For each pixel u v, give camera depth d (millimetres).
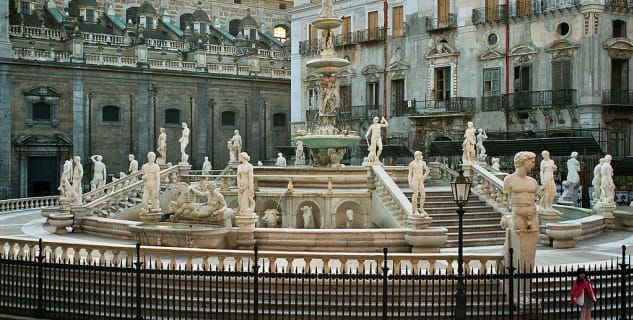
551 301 17969
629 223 30188
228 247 23812
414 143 57406
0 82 58750
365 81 61812
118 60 64938
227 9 82688
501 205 30328
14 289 20188
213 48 73438
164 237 23609
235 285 16734
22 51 59750
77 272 19891
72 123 62781
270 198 31266
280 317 17266
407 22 58188
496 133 51219
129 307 18281
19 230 31234
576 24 47219
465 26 54000
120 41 67688
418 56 57406
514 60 50875
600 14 46594
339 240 23516
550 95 48344
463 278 15172
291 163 66812
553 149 44500
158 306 18328
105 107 64812
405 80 58500
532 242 17297
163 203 37188
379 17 60531
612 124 47875
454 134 54625
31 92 60406
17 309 18203
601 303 16875
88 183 63375
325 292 18328
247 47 76438
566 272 16062
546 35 49062
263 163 74812
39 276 17781
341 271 18156
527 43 50156
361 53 62188
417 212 24688
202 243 23094
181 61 68688
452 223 28469
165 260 21938
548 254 23594
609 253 23859
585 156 44375
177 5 78688
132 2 75125
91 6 70375
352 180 32000
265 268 19953
